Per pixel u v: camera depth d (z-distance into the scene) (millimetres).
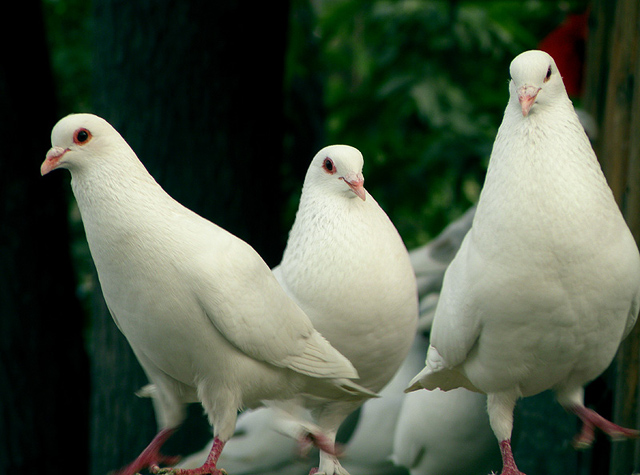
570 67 11656
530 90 5805
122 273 6016
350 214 7191
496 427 6551
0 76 12766
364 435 10391
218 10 11102
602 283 5777
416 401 9055
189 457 10281
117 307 6191
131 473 6625
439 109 14367
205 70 11133
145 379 11430
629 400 7855
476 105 14898
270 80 11680
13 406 13109
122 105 11266
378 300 7070
